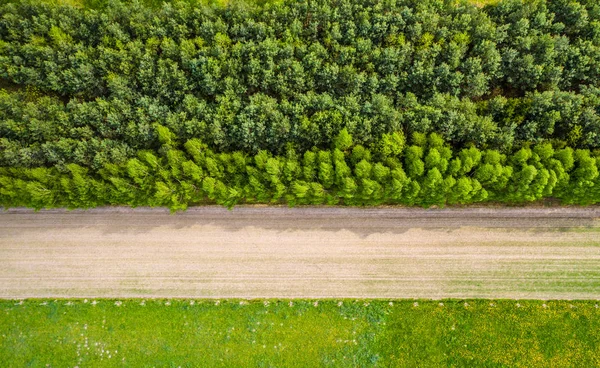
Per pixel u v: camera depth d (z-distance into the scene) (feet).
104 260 160.45
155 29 149.59
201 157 145.28
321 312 156.35
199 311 157.17
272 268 159.02
